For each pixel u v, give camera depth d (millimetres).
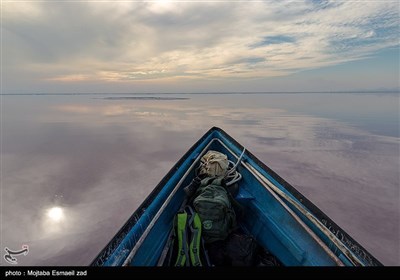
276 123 53344
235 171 4840
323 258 2674
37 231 10703
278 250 3318
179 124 54281
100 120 65250
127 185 16531
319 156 23766
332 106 125125
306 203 3438
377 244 9672
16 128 49625
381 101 177875
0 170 19969
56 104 175375
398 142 30969
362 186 15797
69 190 15477
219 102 180000
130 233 2736
